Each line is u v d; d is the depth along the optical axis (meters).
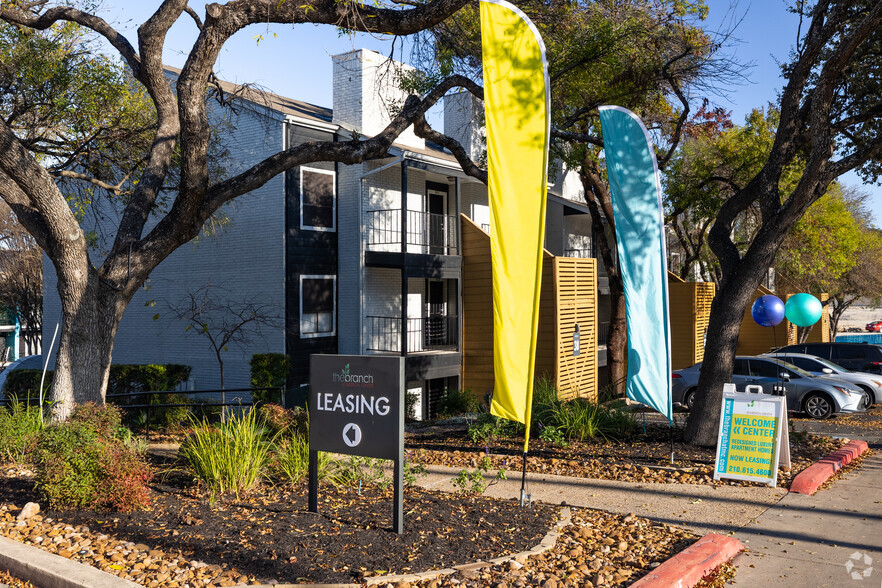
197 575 5.31
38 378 21.19
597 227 22.75
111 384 18.27
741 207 12.48
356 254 20.80
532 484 9.48
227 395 20.33
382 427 6.52
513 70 7.38
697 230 31.00
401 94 21.53
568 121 16.86
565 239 29.30
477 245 22.27
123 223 11.13
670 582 5.54
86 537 6.22
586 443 12.41
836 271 32.22
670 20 16.27
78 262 10.35
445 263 21.61
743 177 22.42
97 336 10.59
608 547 6.52
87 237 19.30
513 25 7.38
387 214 21.72
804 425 16.98
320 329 20.62
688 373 19.64
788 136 11.98
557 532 6.84
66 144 15.69
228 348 20.62
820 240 29.25
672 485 9.56
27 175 9.62
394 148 19.86
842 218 30.23
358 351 20.66
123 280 10.88
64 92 14.99
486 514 7.25
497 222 7.44
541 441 12.57
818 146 10.85
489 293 22.11
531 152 7.32
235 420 8.50
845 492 9.47
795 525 7.82
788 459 10.41
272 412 11.64
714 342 12.19
